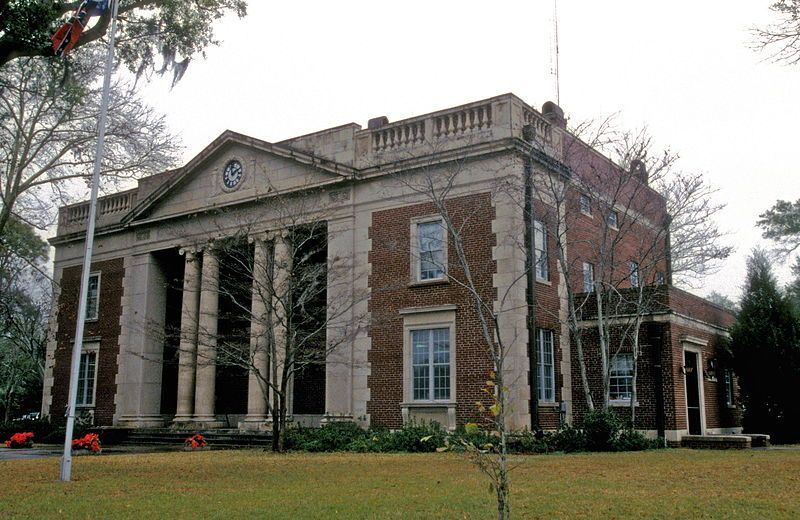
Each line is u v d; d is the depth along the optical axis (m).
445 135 25.14
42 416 34.75
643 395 23.91
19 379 47.47
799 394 26.08
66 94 26.28
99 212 36.62
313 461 18.02
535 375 22.69
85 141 29.70
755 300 27.88
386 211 25.86
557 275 25.34
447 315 23.83
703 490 11.23
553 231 24.81
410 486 12.24
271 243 28.42
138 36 21.91
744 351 26.98
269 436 25.67
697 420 25.39
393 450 21.61
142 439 30.02
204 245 28.45
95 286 35.66
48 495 11.71
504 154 23.59
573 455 18.83
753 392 26.80
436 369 23.97
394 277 25.23
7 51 17.45
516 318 22.50
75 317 36.00
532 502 10.09
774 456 17.92
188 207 31.81
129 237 34.38
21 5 16.94
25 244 41.50
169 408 33.59
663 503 9.91
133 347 33.03
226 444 26.38
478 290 23.38
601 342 22.61
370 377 25.09
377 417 24.70
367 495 11.18
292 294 24.75
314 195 27.45
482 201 23.78
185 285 31.00
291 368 26.02
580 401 24.92
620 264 26.88
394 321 24.92
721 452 19.86
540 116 25.62
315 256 30.59
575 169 25.97
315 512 9.56
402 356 24.55
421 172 25.02
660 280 30.08
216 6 21.95
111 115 30.17
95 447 23.41
